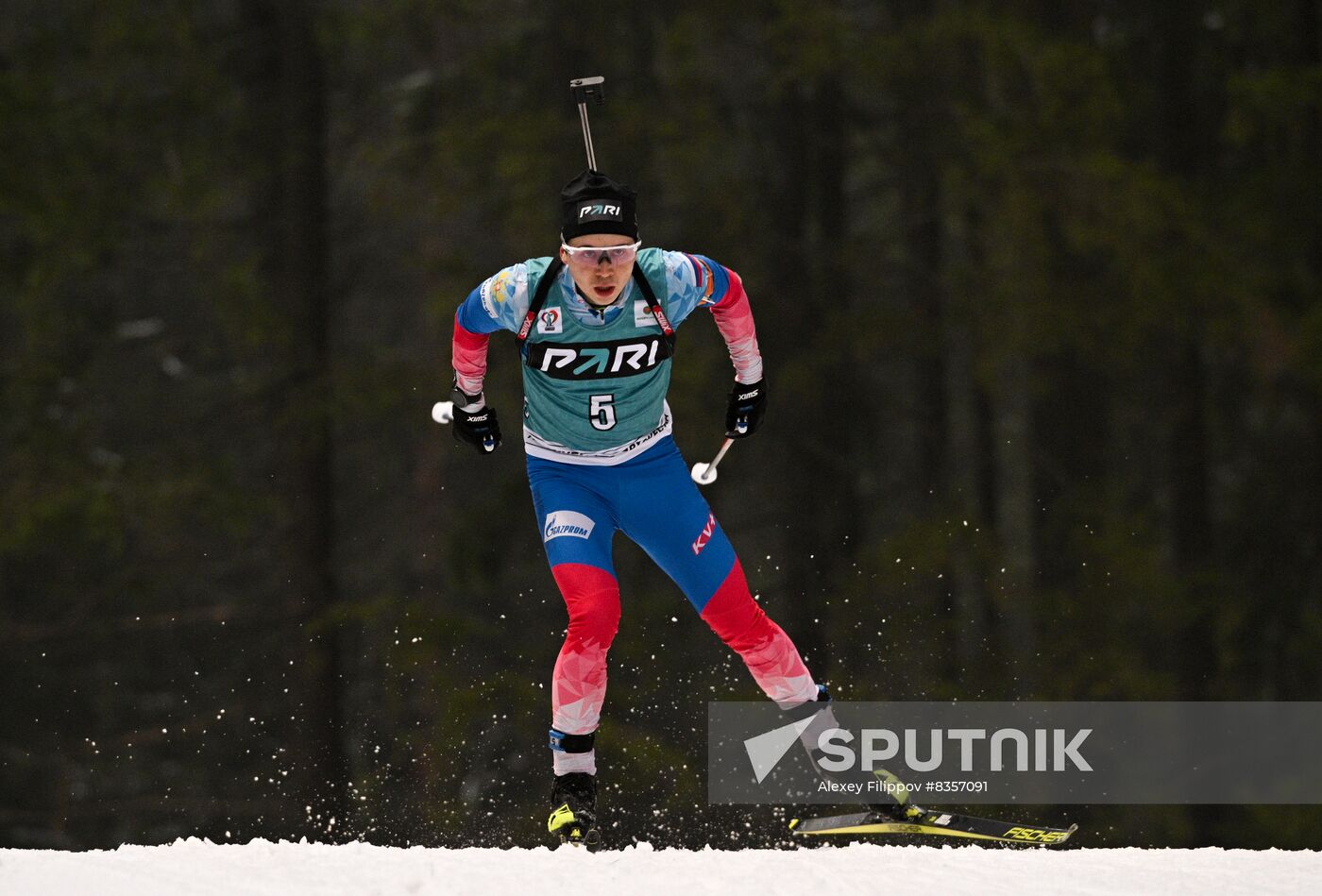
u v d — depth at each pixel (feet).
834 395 169.27
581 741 48.01
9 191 145.89
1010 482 219.82
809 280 166.81
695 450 158.92
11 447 156.15
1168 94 175.52
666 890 43.91
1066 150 155.63
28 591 188.55
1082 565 161.48
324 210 163.84
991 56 157.07
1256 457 184.85
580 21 162.40
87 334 169.68
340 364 155.33
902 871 47.01
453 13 161.17
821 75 160.15
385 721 163.73
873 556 154.92
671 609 153.79
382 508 206.90
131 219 161.79
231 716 186.91
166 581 171.73
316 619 147.23
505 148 150.00
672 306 46.34
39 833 190.19
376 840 141.38
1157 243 155.33
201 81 158.20
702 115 154.40
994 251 160.56
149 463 158.81
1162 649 168.96
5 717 192.85
